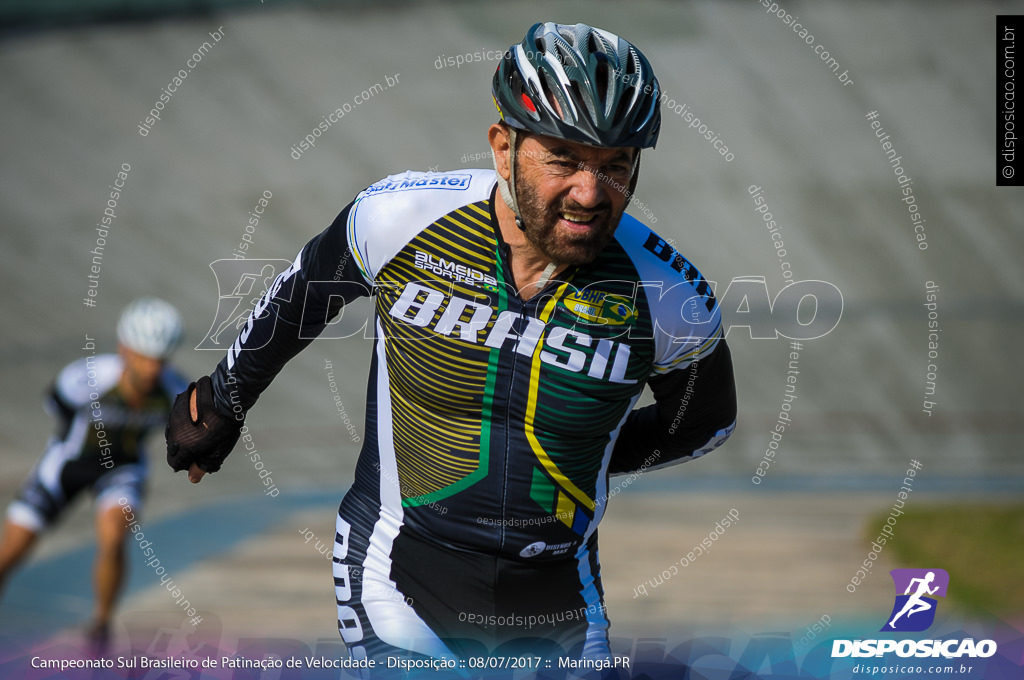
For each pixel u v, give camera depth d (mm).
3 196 43188
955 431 28359
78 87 53000
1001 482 23859
